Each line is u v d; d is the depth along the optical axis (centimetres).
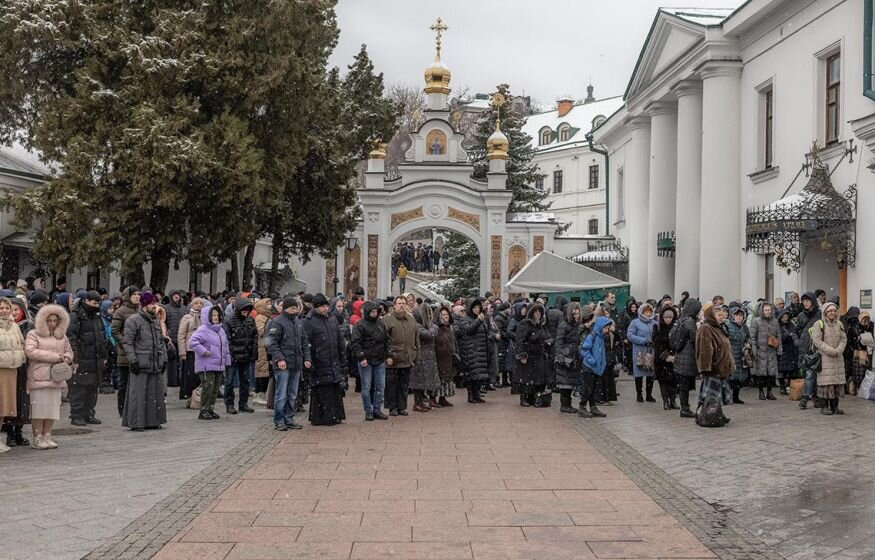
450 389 2012
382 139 3450
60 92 2567
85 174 2403
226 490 962
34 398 1214
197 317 1805
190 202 2475
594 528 811
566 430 1444
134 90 2423
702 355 1448
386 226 3884
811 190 2097
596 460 1160
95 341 1462
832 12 2173
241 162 2403
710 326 1455
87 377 1451
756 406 1712
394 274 6322
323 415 1488
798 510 875
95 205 2434
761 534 789
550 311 1998
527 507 891
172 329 1986
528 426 1493
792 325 1869
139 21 2547
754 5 2466
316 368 1482
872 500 914
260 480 1017
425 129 4038
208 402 1553
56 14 2395
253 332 1659
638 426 1489
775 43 2462
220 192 2428
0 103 2597
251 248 3319
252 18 2539
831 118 2225
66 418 1580
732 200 2684
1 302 1180
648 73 3350
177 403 1819
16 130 2797
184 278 3697
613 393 1847
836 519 838
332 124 3259
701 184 2844
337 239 3375
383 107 3428
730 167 2688
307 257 3541
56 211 2414
